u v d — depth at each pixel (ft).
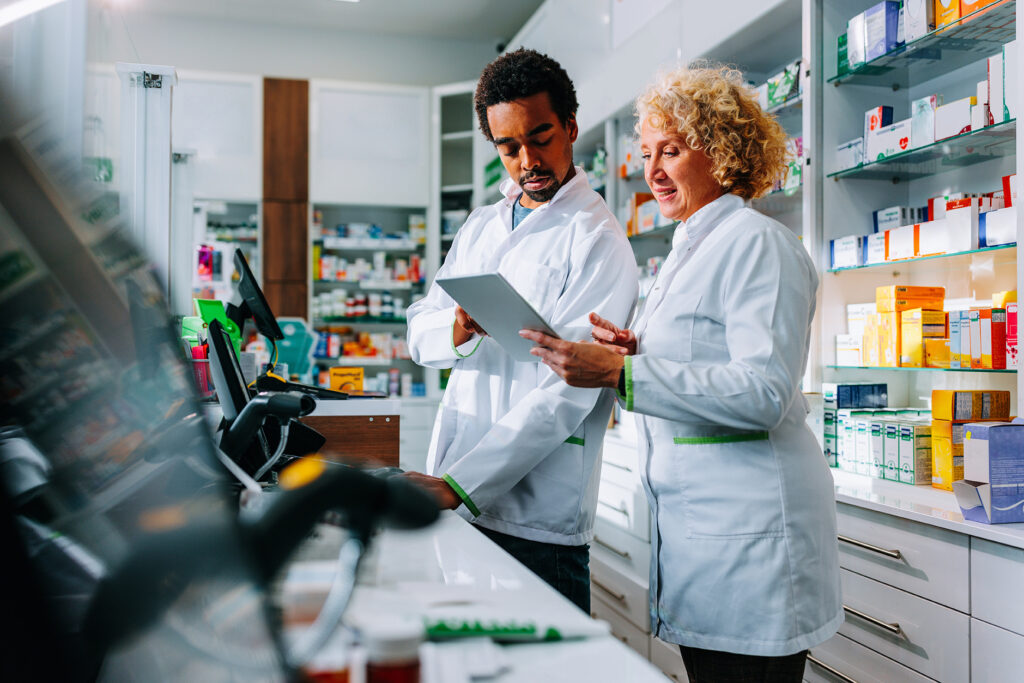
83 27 4.16
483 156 17.95
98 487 1.33
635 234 11.64
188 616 1.30
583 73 13.17
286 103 17.63
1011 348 6.12
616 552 9.27
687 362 3.83
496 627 1.85
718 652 3.76
